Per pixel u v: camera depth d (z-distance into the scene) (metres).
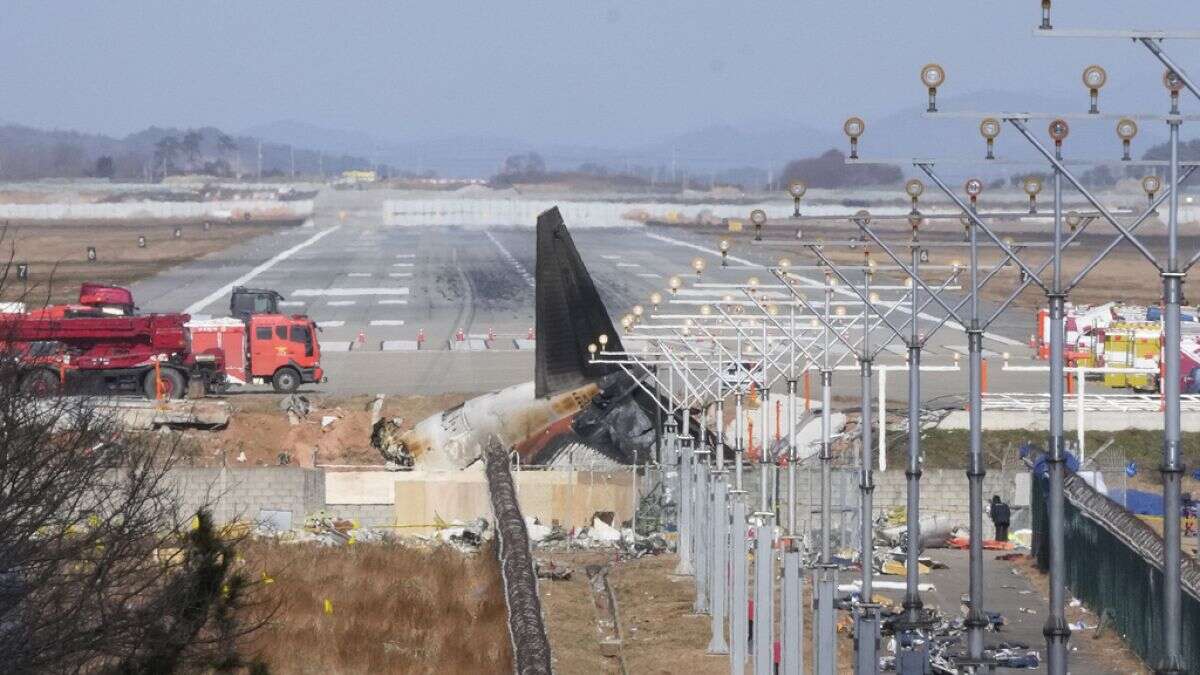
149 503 113.00
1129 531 109.81
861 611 81.31
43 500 83.00
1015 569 135.00
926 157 87.06
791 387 127.25
